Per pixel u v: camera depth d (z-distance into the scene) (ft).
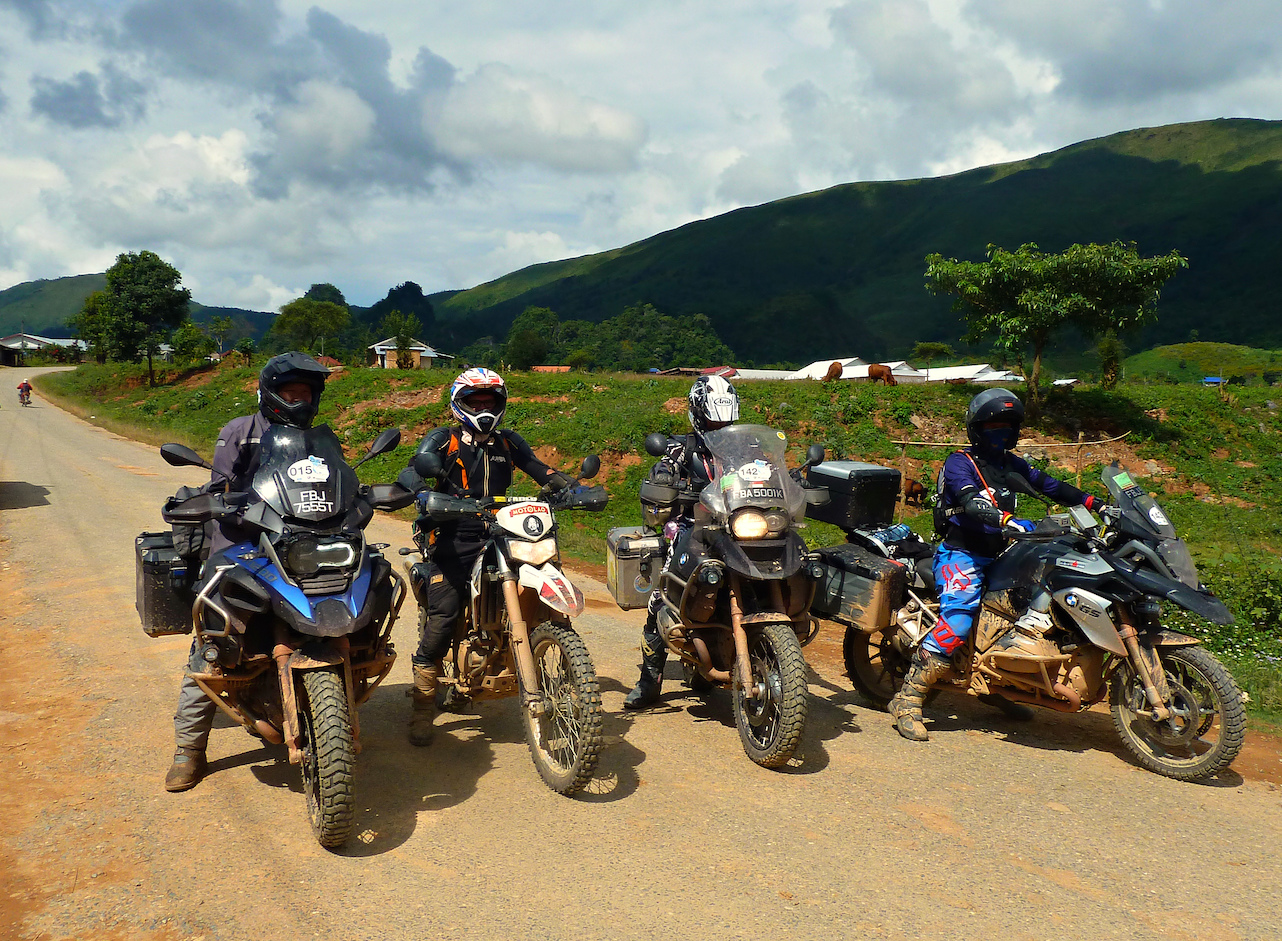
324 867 11.97
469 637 16.15
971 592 17.65
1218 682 15.24
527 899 11.21
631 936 10.41
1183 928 10.85
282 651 13.01
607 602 31.27
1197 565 30.17
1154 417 84.17
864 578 18.75
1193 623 25.11
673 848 12.67
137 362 227.81
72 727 17.01
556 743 15.01
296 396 14.67
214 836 12.82
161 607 14.79
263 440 14.05
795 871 12.05
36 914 10.75
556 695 15.11
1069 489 17.92
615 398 96.32
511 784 14.93
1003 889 11.68
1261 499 70.44
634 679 21.70
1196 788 15.25
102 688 19.26
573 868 12.03
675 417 84.99
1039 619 16.55
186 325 226.99
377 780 15.05
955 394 88.79
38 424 128.16
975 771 15.89
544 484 16.89
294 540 12.90
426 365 301.84
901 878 11.91
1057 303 82.38
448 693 18.03
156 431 120.16
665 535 18.85
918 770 15.89
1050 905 11.31
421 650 16.19
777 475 16.69
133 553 34.86
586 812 13.85
